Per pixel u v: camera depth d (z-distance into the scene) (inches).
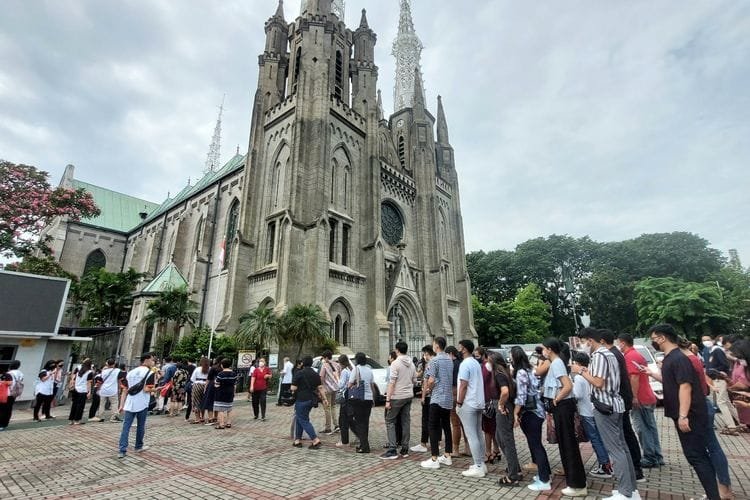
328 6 1631.4
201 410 615.8
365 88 1604.3
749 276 2229.3
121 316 1702.8
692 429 239.6
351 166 1439.5
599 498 262.4
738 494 269.1
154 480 315.9
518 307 2373.3
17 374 573.0
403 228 1685.5
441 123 2230.6
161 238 2080.5
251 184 1370.6
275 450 416.5
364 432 402.6
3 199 1149.7
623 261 2529.5
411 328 1470.2
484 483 298.8
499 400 304.5
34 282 826.2
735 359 489.7
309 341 992.9
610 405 255.9
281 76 1582.2
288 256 1111.0
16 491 291.6
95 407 644.7
